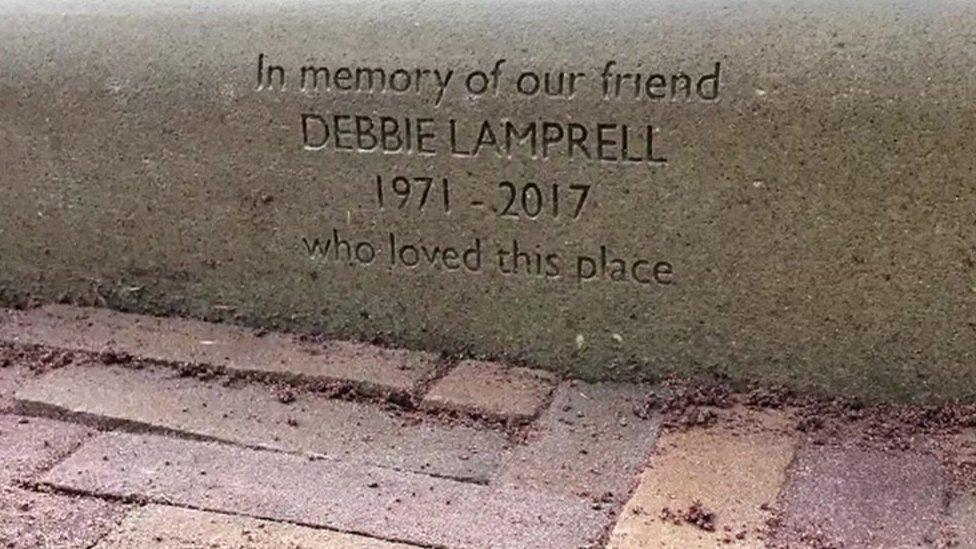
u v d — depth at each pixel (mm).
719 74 607
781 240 619
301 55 677
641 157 629
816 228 612
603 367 667
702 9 612
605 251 649
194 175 717
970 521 523
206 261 731
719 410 628
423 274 688
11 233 768
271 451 599
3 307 778
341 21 671
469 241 673
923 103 581
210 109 702
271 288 722
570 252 656
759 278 628
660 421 619
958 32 576
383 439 611
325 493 559
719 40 606
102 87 721
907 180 592
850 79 589
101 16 721
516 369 679
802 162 604
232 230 720
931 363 613
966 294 599
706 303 640
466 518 535
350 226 694
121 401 647
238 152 704
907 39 582
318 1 684
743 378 645
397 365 680
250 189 708
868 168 596
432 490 560
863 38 587
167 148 718
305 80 679
